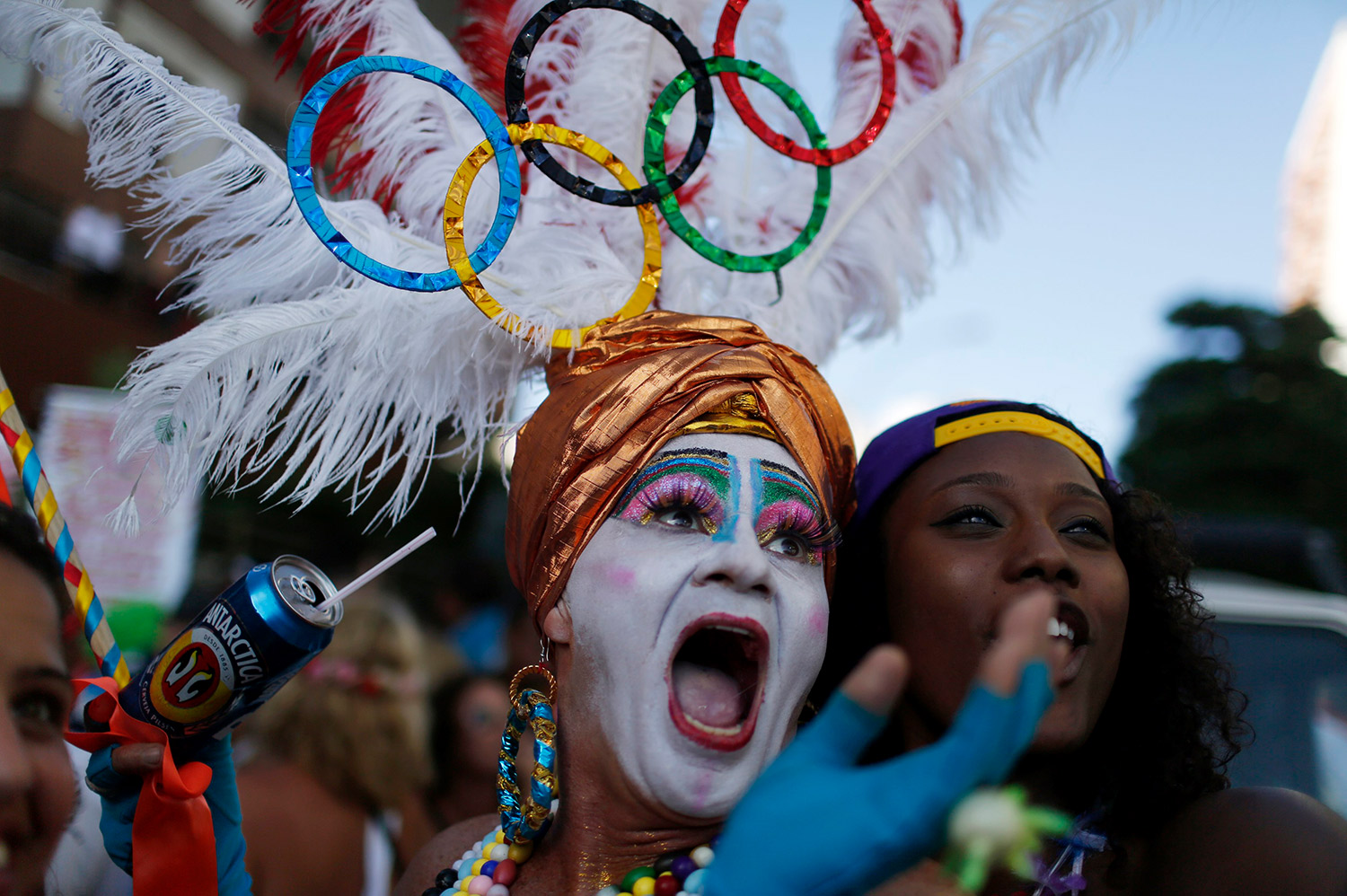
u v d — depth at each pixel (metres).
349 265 1.37
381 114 1.60
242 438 1.42
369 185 1.66
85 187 5.36
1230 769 2.29
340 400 1.45
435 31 1.70
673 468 1.31
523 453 1.43
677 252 1.71
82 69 1.42
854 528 1.66
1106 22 1.73
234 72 6.45
